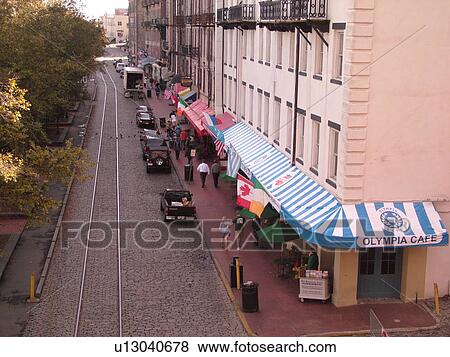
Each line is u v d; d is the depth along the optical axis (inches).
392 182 807.7
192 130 2252.7
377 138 794.8
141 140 2025.1
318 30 898.1
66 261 995.9
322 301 837.2
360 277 844.6
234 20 1510.8
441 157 810.2
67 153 905.5
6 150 966.4
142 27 5334.6
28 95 1434.5
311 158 965.8
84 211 1291.8
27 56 1512.1
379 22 769.6
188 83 2593.5
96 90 3695.9
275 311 809.5
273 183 1007.0
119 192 1461.6
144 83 3742.6
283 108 1138.7
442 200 818.8
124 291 876.6
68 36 2011.6
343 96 799.1
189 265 989.8
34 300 836.0
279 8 1083.9
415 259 834.2
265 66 1274.6
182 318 789.9
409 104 792.3
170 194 1252.5
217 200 1409.9
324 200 853.2
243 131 1449.3
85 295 860.6
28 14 1850.4
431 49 783.7
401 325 766.5
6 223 1184.2
